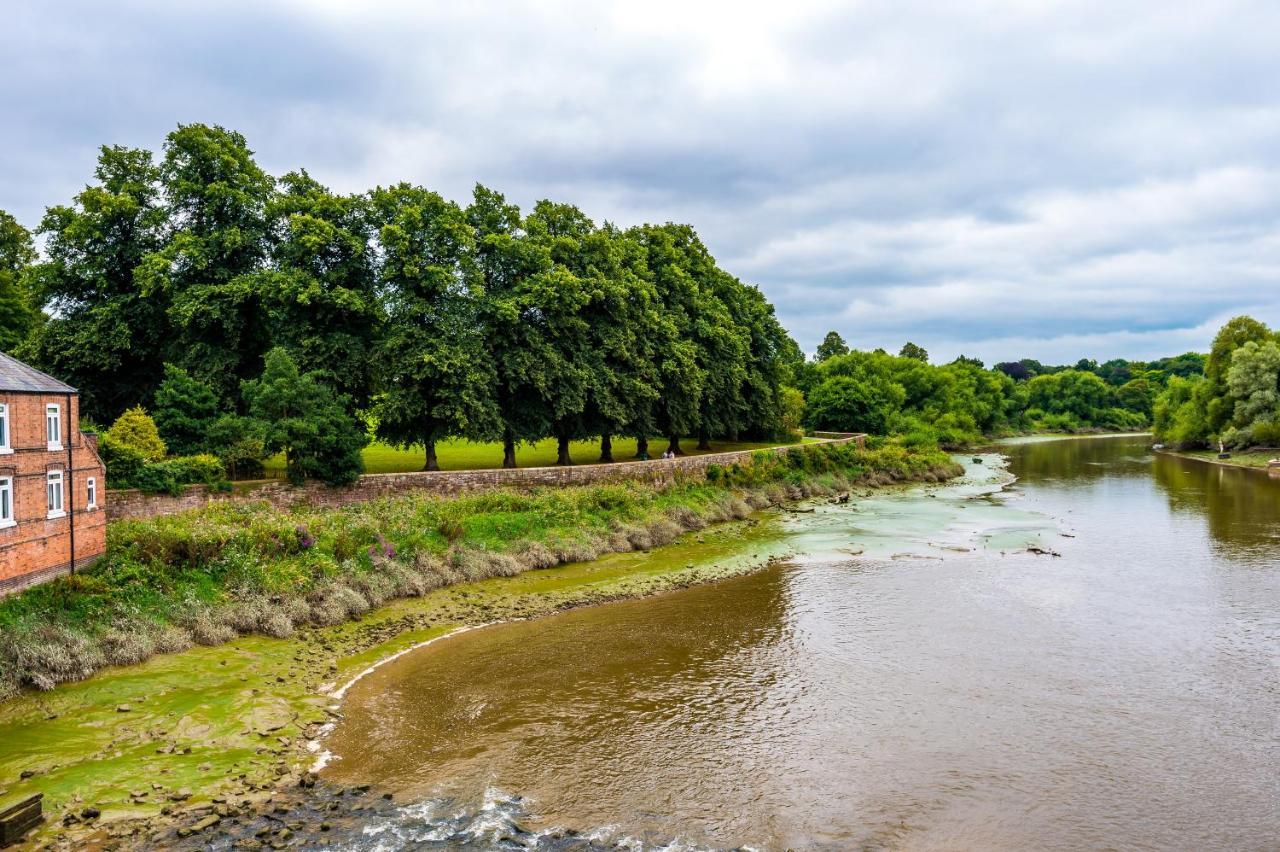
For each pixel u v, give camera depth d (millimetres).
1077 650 25781
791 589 33812
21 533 22766
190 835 14859
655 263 61250
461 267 44281
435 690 22734
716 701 21969
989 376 153125
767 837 15281
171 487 33031
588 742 19406
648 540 42562
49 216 42406
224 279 42750
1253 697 22016
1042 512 54406
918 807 16406
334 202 43156
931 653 25672
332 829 15273
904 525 49188
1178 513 53156
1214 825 15812
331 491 38656
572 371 46156
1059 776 17734
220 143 44781
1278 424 88500
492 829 15375
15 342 50656
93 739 18672
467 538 36719
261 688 22109
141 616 24453
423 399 42125
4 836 14352
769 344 73750
